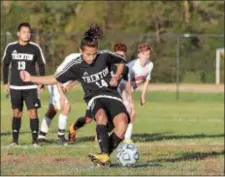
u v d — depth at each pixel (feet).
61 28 366.43
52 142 93.71
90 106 62.69
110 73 62.69
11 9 356.79
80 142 93.81
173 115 173.99
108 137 60.95
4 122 132.57
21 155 79.41
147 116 168.76
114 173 60.44
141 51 92.12
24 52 88.28
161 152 84.07
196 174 63.67
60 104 90.99
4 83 90.68
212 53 276.00
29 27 88.38
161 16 372.79
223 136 115.24
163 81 270.46
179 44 255.29
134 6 375.86
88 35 60.64
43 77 63.52
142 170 63.16
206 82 275.39
